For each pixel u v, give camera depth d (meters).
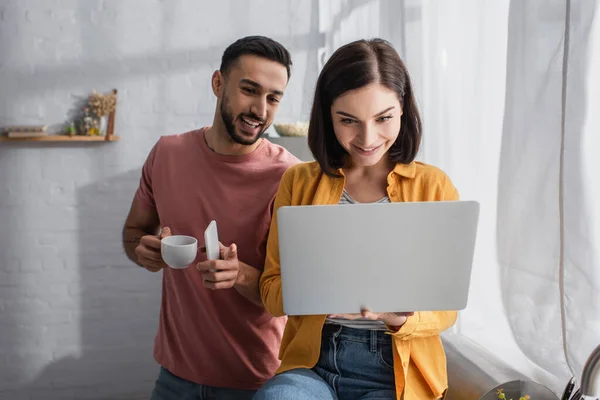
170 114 3.72
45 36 3.59
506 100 1.40
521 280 1.35
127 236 2.02
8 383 3.72
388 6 2.28
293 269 1.18
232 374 1.83
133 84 3.68
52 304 3.72
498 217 1.42
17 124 3.61
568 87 1.19
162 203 1.88
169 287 1.91
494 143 1.73
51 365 3.74
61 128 3.64
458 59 1.91
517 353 1.73
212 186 1.83
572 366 1.22
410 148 1.38
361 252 1.17
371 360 1.32
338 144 1.41
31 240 3.68
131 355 3.79
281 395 1.23
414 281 1.18
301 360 1.36
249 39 1.73
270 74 1.70
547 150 1.29
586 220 1.18
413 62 2.07
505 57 1.67
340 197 1.41
